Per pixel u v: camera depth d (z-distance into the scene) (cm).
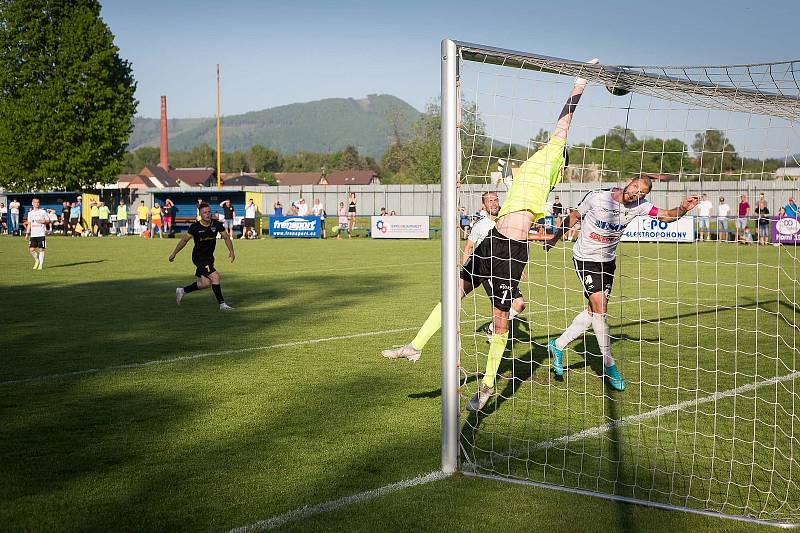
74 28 4338
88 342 859
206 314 1080
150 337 892
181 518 380
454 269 456
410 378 683
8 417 555
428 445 495
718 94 515
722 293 1372
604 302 664
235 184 11731
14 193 4197
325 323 998
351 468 452
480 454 483
